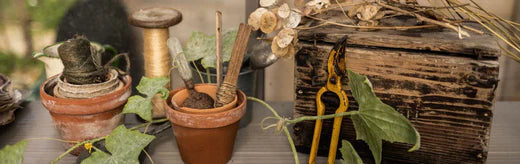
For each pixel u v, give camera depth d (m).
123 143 1.12
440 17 1.17
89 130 1.19
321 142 1.22
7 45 1.68
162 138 1.29
